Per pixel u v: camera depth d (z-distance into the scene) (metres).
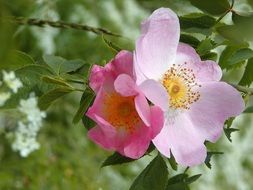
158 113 0.27
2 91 0.34
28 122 0.44
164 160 0.31
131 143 0.28
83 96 0.30
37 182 0.65
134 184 0.31
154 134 0.27
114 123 0.28
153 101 0.27
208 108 0.30
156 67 0.29
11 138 0.45
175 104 0.30
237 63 0.34
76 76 0.32
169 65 0.30
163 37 0.29
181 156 0.29
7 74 0.33
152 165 0.31
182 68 0.30
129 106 0.28
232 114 0.30
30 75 0.33
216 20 0.33
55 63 0.33
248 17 0.32
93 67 0.28
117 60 0.28
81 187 0.70
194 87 0.30
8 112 0.42
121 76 0.27
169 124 0.29
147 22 0.29
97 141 0.28
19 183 0.64
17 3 0.68
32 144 0.44
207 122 0.30
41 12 0.70
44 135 0.75
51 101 0.31
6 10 0.22
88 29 0.39
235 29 0.32
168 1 0.41
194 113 0.30
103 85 0.28
